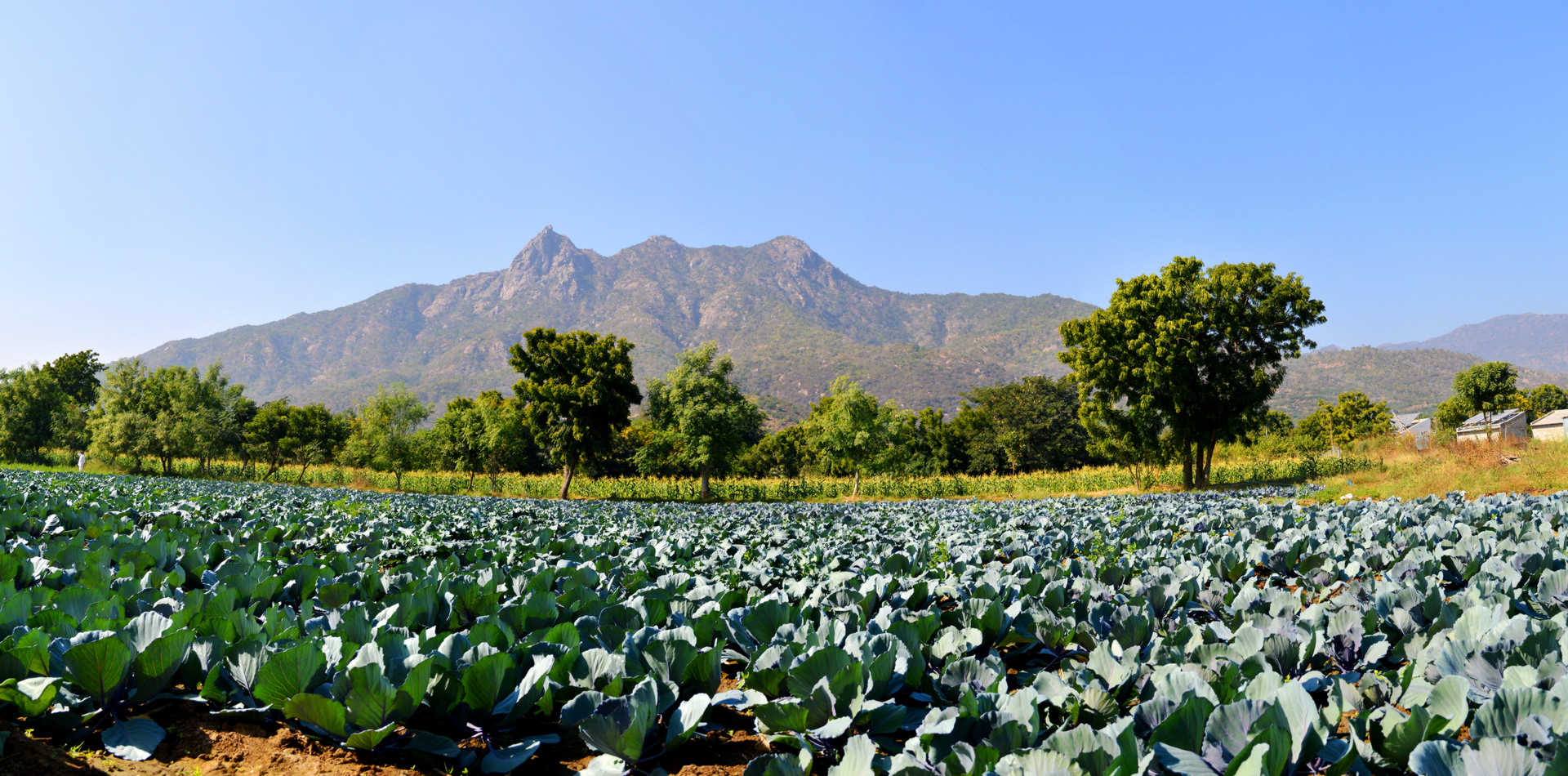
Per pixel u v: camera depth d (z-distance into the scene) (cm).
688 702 352
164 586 556
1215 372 3303
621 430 3994
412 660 375
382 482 4594
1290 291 3203
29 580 602
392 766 339
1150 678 338
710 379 3938
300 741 355
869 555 873
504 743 361
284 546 887
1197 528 1083
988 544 938
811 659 356
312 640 385
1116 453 4100
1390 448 3544
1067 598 570
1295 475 3662
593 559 859
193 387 5738
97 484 2091
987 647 479
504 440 4022
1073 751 262
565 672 379
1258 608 504
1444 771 235
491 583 595
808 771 310
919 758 282
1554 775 212
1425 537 781
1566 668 302
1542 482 1858
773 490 4150
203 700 366
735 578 704
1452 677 282
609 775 313
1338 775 259
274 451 5097
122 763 331
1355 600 489
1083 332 3497
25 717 341
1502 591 509
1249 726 271
